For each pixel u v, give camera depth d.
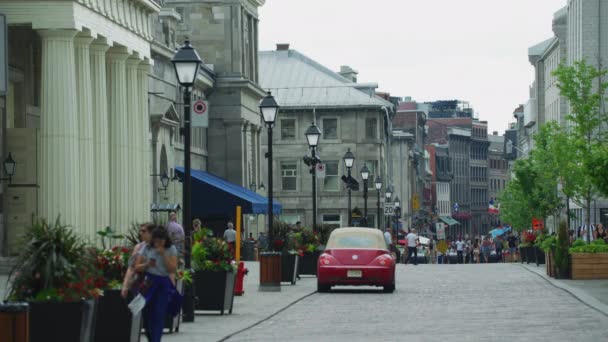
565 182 90.19
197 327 31.89
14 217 57.41
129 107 67.00
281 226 57.69
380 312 38.03
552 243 61.03
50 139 54.66
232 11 109.69
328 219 151.62
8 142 57.75
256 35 118.00
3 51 23.55
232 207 93.56
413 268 83.44
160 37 88.12
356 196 151.12
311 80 155.12
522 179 114.31
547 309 38.06
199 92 105.00
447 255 142.12
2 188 57.38
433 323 33.03
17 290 21.42
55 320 21.02
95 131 60.22
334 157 151.62
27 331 17.89
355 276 49.47
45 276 21.33
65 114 54.69
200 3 109.69
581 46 122.06
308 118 151.50
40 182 54.91
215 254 36.47
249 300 44.09
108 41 60.50
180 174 91.06
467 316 35.59
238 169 108.75
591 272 57.00
